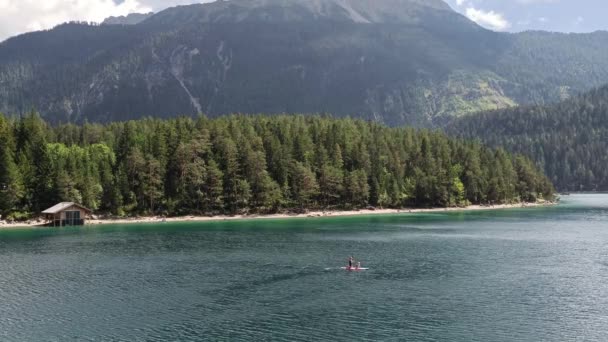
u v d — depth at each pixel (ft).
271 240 470.80
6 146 606.55
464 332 217.77
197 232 532.32
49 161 625.00
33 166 619.26
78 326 226.38
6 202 594.24
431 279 309.22
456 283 298.97
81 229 558.56
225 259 373.61
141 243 451.53
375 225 601.21
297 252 403.34
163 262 362.12
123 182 647.56
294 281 305.12
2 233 522.88
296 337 212.23
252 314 241.96
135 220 637.71
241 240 470.80
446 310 247.29
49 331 220.43
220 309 249.55
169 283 299.79
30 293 279.28
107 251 409.08
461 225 597.93
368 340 209.05
